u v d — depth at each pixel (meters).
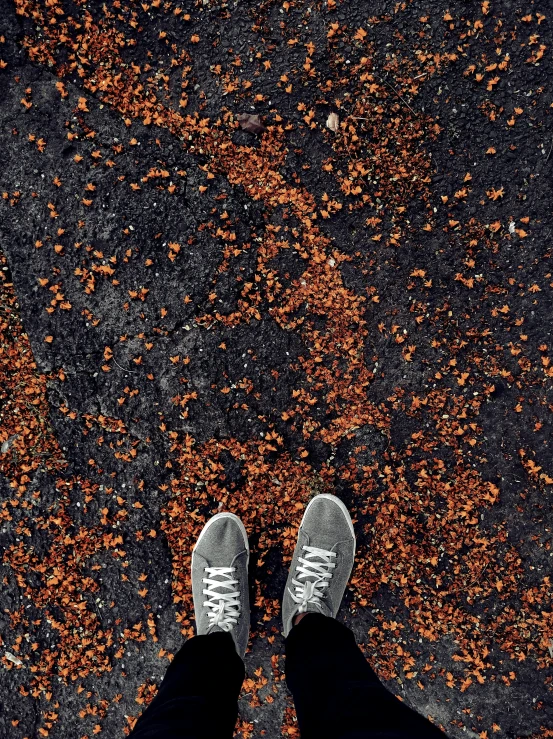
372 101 2.67
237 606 2.55
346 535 2.60
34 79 2.73
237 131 2.70
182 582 2.66
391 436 2.66
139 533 2.67
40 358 2.72
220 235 2.66
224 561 2.57
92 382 2.71
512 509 2.62
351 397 2.67
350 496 2.65
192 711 1.79
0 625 2.69
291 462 2.66
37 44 2.73
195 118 2.70
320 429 2.67
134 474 2.69
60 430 2.71
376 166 2.67
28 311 2.72
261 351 2.69
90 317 2.71
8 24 2.73
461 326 2.66
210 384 2.69
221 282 2.69
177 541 2.67
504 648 2.58
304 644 2.19
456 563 2.62
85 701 2.66
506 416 2.64
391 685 2.61
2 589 2.70
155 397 2.70
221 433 2.68
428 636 2.59
